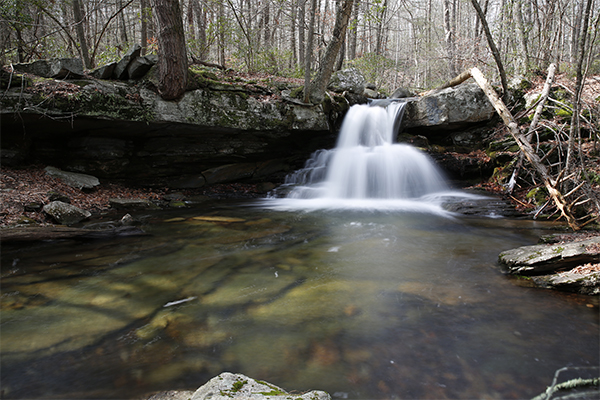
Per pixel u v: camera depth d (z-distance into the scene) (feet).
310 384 7.72
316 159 37.06
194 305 11.55
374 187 33.22
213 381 6.72
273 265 15.34
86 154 28.45
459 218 24.82
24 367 8.27
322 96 33.45
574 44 43.47
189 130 29.78
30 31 33.83
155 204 28.04
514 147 31.40
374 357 8.72
